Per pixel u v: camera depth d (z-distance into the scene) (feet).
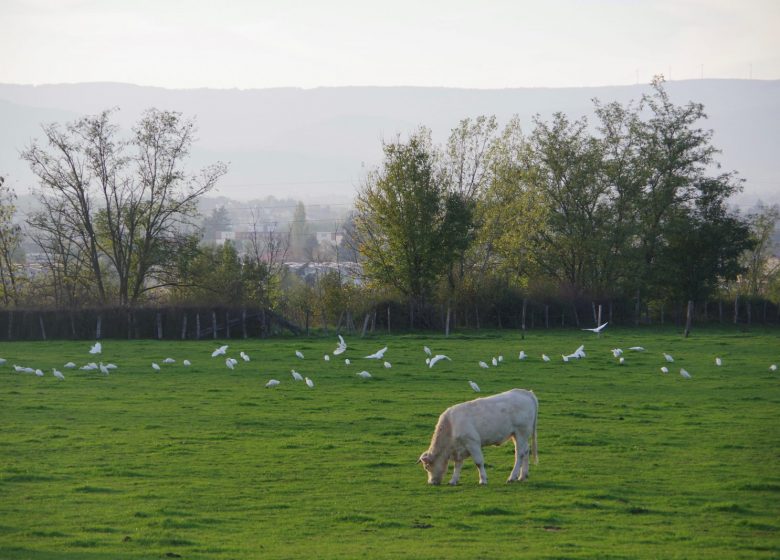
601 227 401.08
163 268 351.46
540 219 392.27
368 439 127.75
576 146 405.39
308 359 236.43
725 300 401.70
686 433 133.18
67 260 353.72
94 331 304.91
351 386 184.85
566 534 81.41
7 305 328.49
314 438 128.36
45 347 268.00
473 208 376.48
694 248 396.57
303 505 92.17
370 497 95.61
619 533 81.71
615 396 172.45
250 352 252.21
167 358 226.58
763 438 129.08
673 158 407.44
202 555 73.72
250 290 350.84
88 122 345.72
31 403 160.25
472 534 81.46
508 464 115.85
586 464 112.37
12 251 361.51
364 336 309.01
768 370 214.90
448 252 348.59
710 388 184.24
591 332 337.72
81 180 344.69
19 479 102.94
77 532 81.35
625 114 421.18
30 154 339.57
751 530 82.94
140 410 152.97
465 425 101.60
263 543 78.07
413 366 220.43
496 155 391.65
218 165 358.84
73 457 115.03
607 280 397.39
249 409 154.51
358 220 367.86
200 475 105.40
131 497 94.79
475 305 355.36
